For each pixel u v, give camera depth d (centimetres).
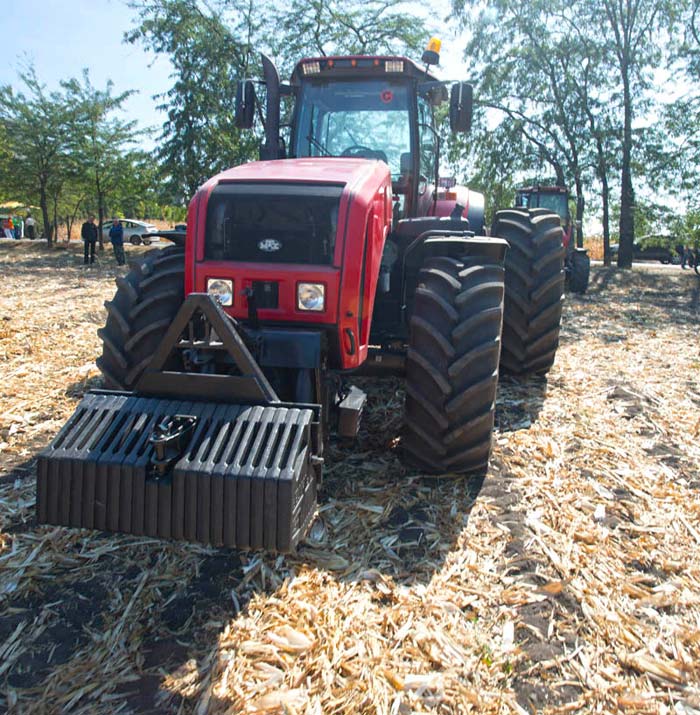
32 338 738
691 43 1986
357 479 387
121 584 290
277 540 243
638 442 461
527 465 414
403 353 399
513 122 2241
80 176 2616
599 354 740
